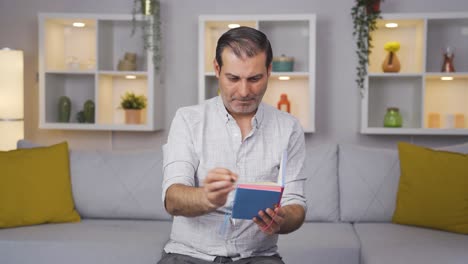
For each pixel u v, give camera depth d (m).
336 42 3.97
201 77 3.74
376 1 3.62
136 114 3.87
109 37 4.00
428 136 3.93
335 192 3.03
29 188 2.88
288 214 1.59
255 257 1.65
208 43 3.87
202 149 1.67
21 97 3.78
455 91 3.89
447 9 3.89
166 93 4.10
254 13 4.02
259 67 1.54
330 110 4.00
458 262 2.18
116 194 3.01
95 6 4.10
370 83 3.92
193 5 4.06
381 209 2.96
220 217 1.64
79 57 4.08
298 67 3.95
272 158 1.69
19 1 4.14
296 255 2.52
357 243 2.54
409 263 2.17
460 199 2.62
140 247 2.51
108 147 4.13
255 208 1.41
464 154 2.74
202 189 1.44
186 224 1.67
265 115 1.72
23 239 2.56
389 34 3.91
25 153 2.96
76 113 4.09
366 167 3.03
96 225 2.87
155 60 3.86
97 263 2.51
